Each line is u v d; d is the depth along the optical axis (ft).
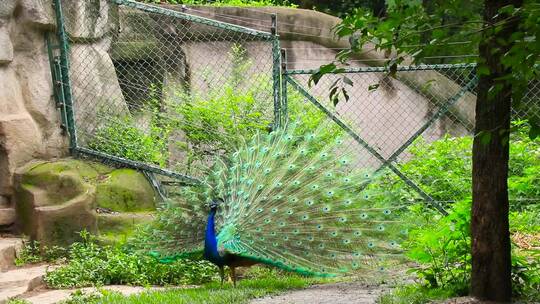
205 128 44.34
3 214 39.24
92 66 44.83
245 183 32.50
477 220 25.20
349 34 16.81
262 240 31.04
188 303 26.73
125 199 41.16
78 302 29.22
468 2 16.44
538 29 15.42
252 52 52.90
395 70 17.21
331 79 53.98
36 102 41.45
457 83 55.36
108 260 35.83
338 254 30.60
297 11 54.60
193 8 52.29
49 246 38.60
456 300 25.21
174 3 55.42
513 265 26.45
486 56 21.59
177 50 50.29
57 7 42.42
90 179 40.96
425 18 16.38
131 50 48.65
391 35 16.62
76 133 43.27
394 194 32.83
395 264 30.50
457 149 45.47
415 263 33.42
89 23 44.98
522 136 42.98
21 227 39.47
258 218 31.40
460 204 27.12
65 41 42.70
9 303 29.01
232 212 32.14
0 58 39.24
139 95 48.49
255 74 52.03
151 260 34.91
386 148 54.29
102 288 32.37
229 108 44.14
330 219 31.12
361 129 51.26
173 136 46.96
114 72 46.11
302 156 32.83
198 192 33.73
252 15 53.57
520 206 39.42
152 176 43.50
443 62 52.95
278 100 39.70
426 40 17.03
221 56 51.85
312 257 30.58
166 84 48.96
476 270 25.35
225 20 52.75
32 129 40.75
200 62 51.19
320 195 31.68
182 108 44.83
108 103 45.29
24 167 40.27
